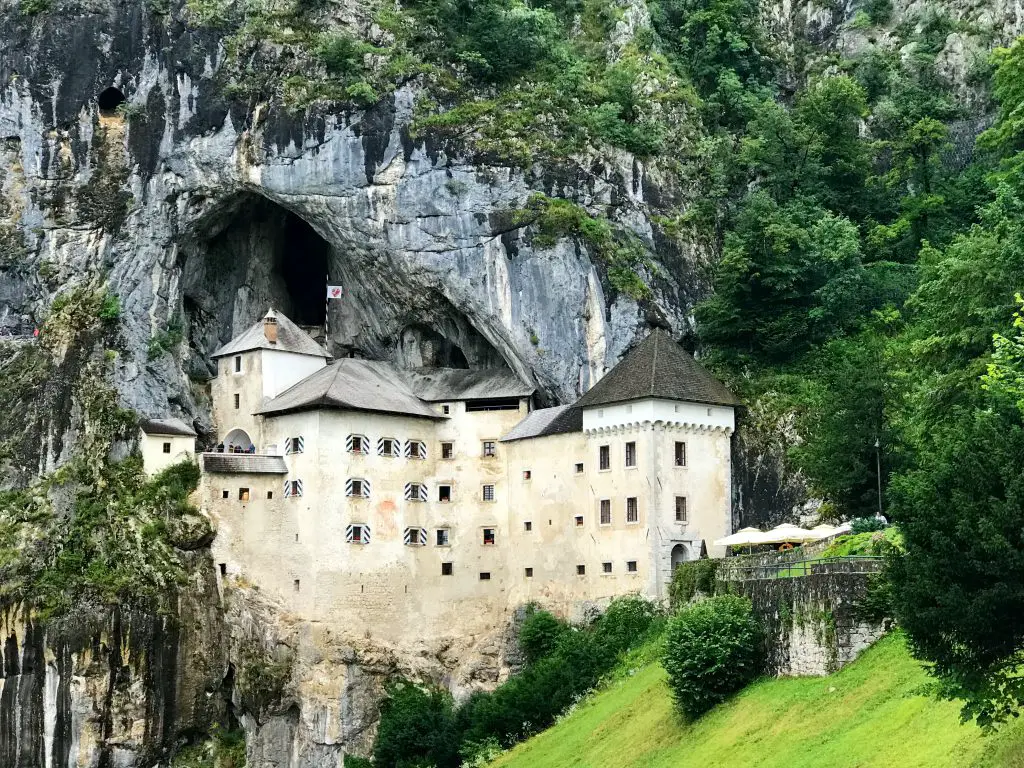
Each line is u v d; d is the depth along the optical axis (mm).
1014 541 41344
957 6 127062
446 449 101062
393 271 105312
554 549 94875
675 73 119562
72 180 110188
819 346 98625
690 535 90438
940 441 58719
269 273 116312
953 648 42000
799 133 110688
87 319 106875
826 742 51469
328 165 105562
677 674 63625
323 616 94500
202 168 108062
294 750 94312
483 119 105375
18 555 97625
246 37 109312
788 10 131250
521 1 116875
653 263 103062
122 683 94000
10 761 93875
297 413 97938
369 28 111562
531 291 101438
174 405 106250
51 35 111500
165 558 95688
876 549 62219
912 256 106875
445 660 96875
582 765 66938
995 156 110562
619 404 92062
